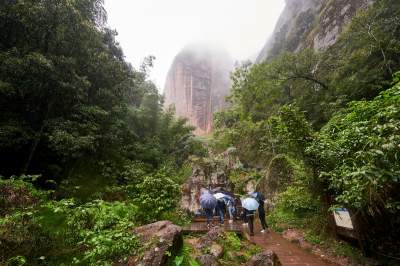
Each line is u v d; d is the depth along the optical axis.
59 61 9.74
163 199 6.06
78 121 11.80
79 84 10.58
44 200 5.21
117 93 14.18
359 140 4.25
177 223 6.55
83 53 11.65
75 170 11.98
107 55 12.90
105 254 3.38
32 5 9.22
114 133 14.20
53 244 3.68
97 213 4.26
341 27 24.47
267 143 18.45
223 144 22.83
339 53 18.61
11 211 4.31
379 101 5.17
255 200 7.59
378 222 4.76
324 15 29.61
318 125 15.44
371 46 13.51
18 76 8.66
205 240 4.96
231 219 8.93
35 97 10.19
